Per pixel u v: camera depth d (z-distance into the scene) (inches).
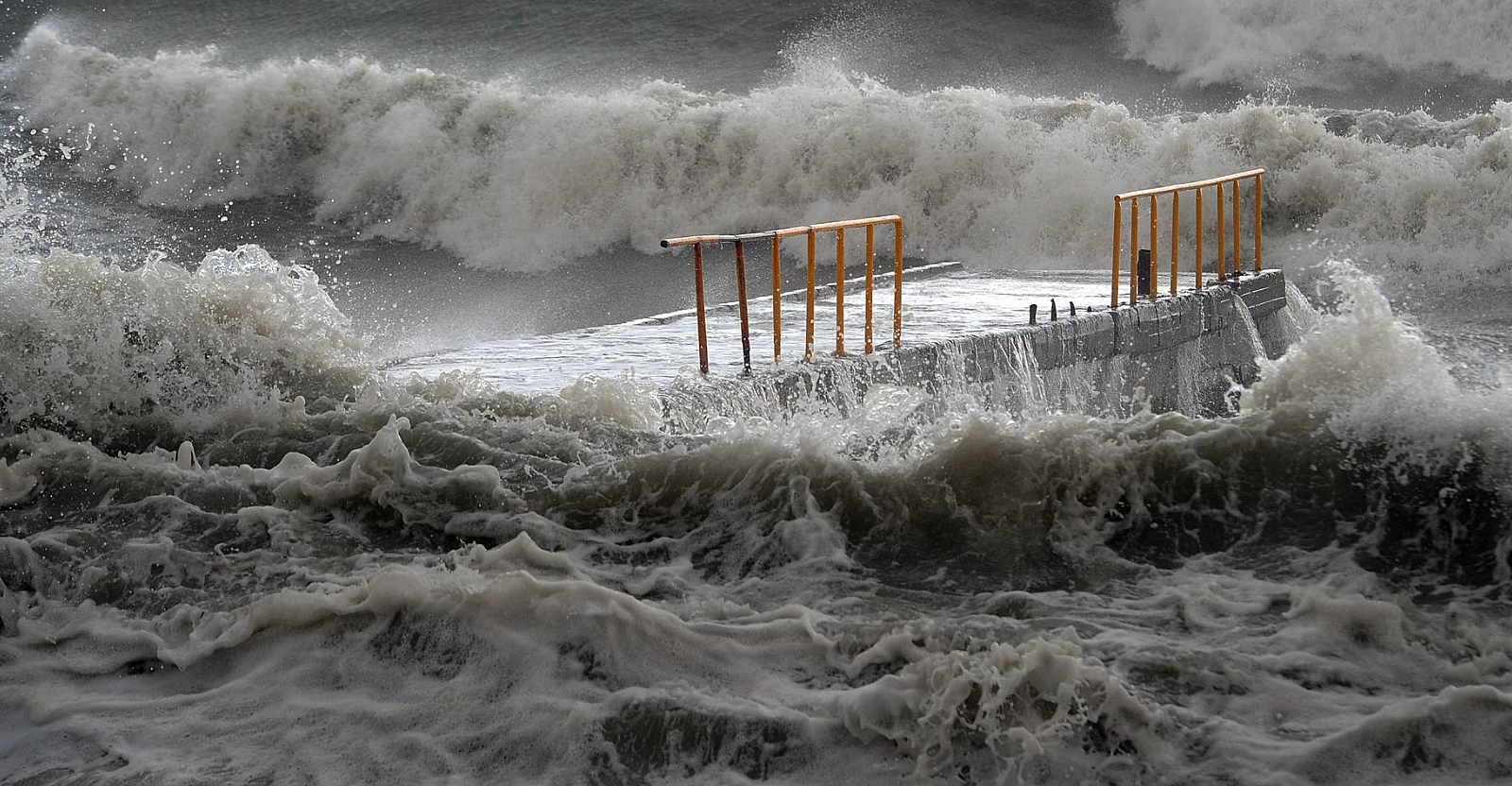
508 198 3353.8
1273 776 577.9
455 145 3503.9
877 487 852.0
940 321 1628.9
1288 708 623.2
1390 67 4180.6
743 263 1306.6
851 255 3011.8
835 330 1579.7
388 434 924.0
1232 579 753.6
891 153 3157.0
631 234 3262.8
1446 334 2087.8
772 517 855.7
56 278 1165.1
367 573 832.9
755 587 791.7
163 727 690.2
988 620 709.9
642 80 4594.0
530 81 4633.4
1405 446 805.9
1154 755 600.1
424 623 746.8
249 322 1219.9
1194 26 4441.4
